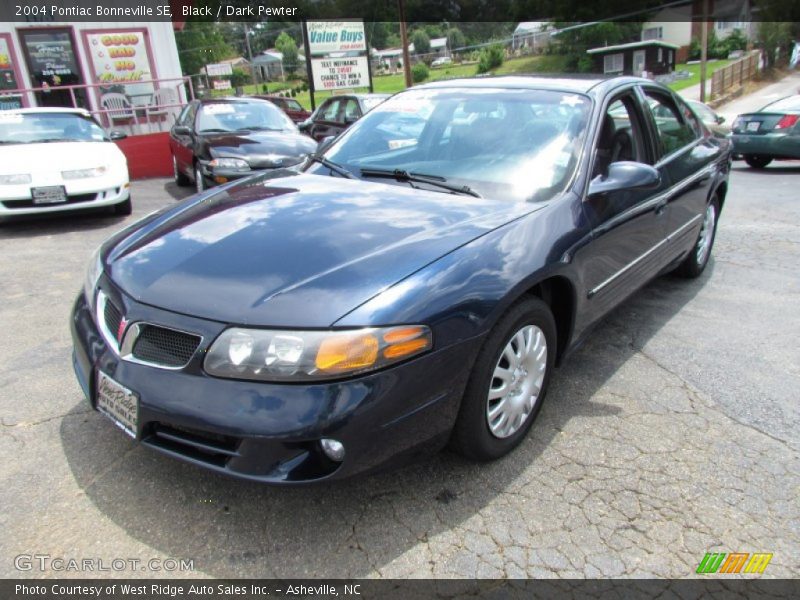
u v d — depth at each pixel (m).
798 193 9.07
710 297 4.63
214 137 8.02
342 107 12.56
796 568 2.12
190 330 2.08
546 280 2.74
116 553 2.13
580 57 49.12
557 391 3.23
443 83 3.86
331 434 1.98
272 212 2.75
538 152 3.12
